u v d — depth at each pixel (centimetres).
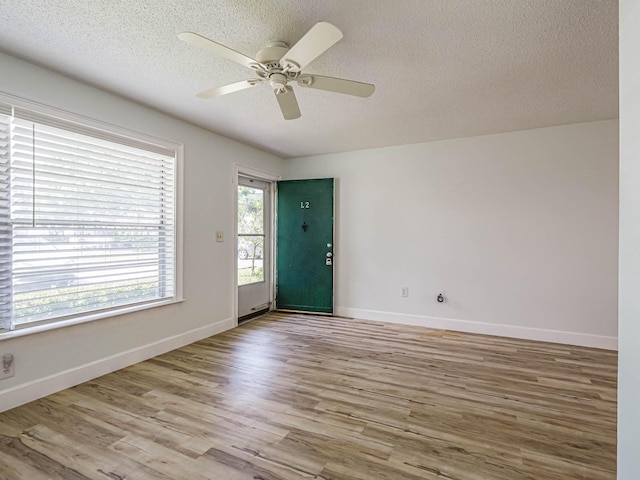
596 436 188
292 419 205
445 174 404
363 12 174
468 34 192
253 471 161
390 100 285
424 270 417
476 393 239
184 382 256
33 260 230
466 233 395
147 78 247
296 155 484
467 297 395
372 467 163
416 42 200
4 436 187
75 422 201
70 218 251
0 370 211
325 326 415
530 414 211
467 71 235
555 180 354
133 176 297
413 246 423
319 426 198
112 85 258
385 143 419
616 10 171
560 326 354
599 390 244
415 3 167
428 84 255
